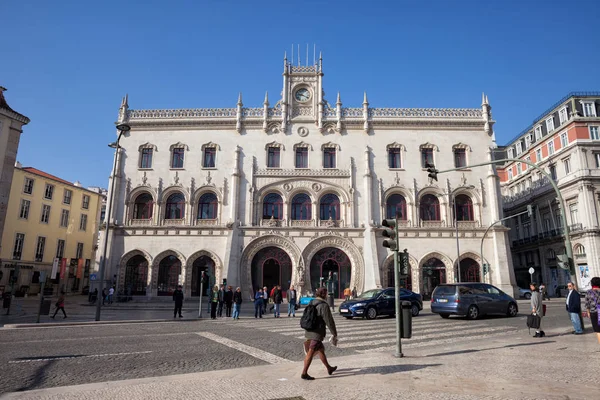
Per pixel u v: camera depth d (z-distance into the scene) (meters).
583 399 7.08
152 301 37.44
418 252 39.09
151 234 39.38
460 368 9.55
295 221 39.88
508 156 61.78
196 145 41.75
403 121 41.88
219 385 8.14
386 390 7.68
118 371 9.70
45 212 53.03
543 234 50.16
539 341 13.63
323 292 9.20
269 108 42.72
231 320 23.27
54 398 7.27
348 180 40.66
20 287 48.19
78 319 23.27
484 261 39.12
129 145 41.78
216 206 40.72
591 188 43.53
